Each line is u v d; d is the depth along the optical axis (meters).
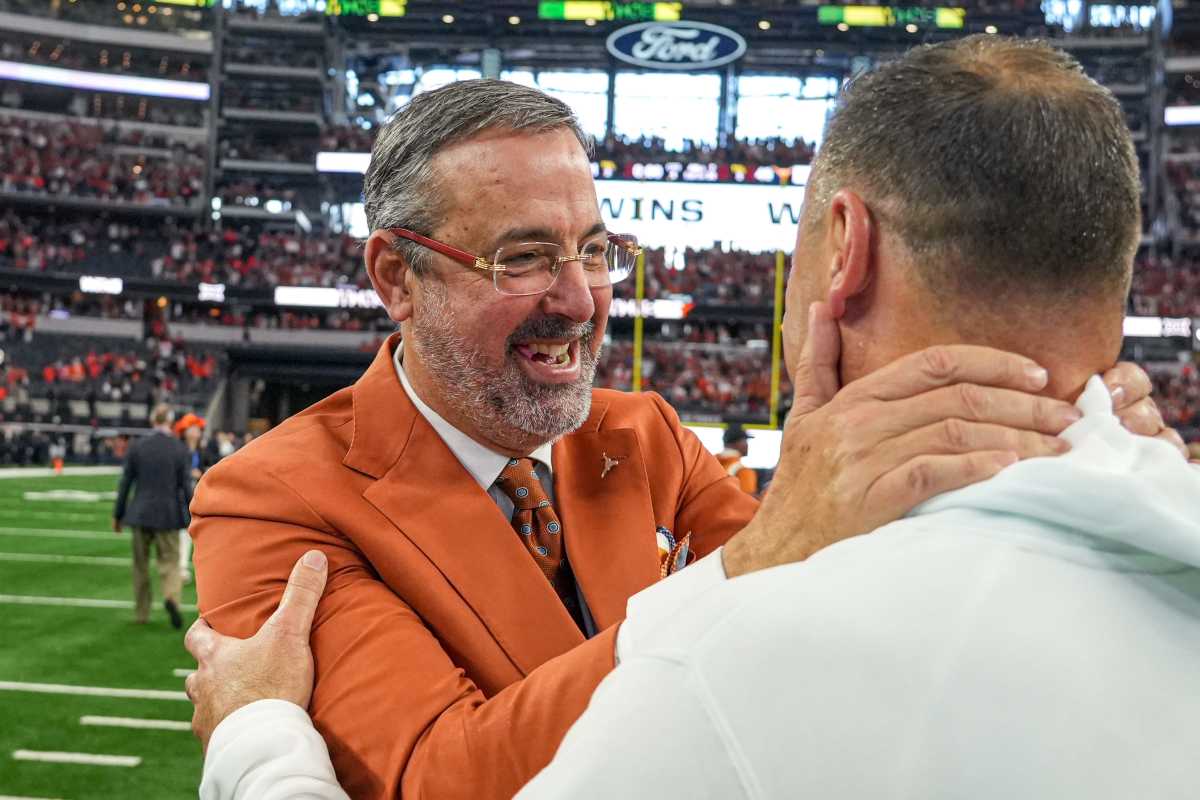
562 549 1.40
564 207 1.31
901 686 0.63
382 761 1.07
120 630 7.79
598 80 37.53
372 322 32.81
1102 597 0.67
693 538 1.62
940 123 0.76
